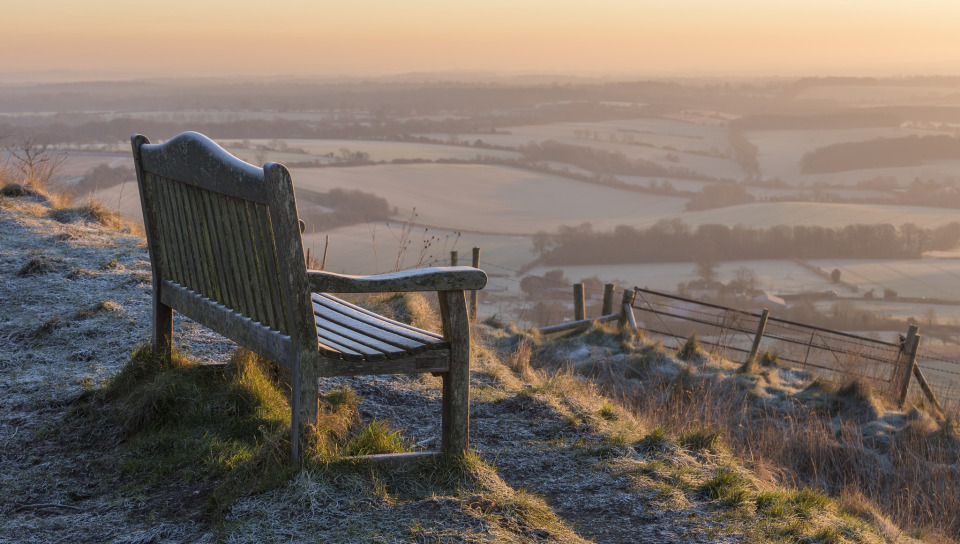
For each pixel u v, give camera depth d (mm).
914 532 5688
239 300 3408
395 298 7590
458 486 3162
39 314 5707
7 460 3459
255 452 3250
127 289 6430
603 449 4047
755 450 7422
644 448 4180
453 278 3166
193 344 5113
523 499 3119
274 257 3043
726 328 12133
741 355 11938
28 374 4543
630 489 3566
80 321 5508
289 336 3070
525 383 5816
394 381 5016
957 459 8289
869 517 4406
